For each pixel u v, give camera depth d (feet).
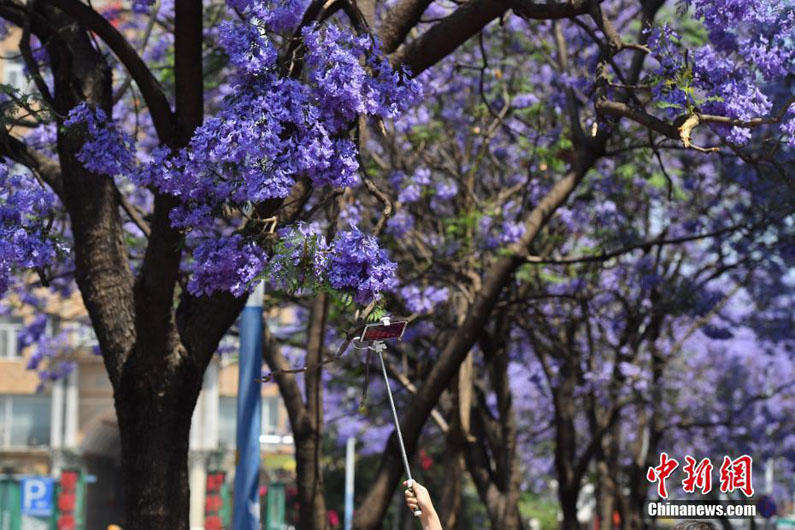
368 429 98.84
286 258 25.16
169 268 30.04
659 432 69.72
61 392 152.87
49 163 33.55
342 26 27.04
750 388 87.56
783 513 134.31
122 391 31.81
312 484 47.96
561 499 62.80
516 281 55.67
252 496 41.22
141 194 56.13
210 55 44.73
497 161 55.88
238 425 41.37
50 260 27.68
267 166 24.72
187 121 30.60
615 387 61.93
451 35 31.78
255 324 41.47
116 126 27.99
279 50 26.94
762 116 29.96
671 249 64.39
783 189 47.11
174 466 31.96
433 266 52.54
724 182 55.11
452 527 50.65
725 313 71.56
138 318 30.96
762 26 29.01
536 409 95.04
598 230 55.52
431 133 52.39
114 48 29.63
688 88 27.20
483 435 63.72
